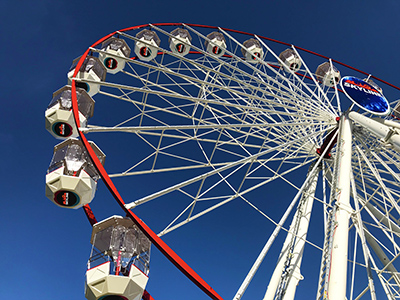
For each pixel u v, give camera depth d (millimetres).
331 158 17750
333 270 11312
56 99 16266
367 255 13117
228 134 16328
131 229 12445
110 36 18000
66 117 15555
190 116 16547
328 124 17359
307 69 21531
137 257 11836
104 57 20000
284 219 12062
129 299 10867
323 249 12367
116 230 12242
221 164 13922
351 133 15859
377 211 16562
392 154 16594
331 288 11016
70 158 14000
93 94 17750
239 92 15578
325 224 13758
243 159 12453
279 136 17156
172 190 10297
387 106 17188
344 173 14133
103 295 10758
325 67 24844
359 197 16719
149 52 22109
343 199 13109
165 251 8742
